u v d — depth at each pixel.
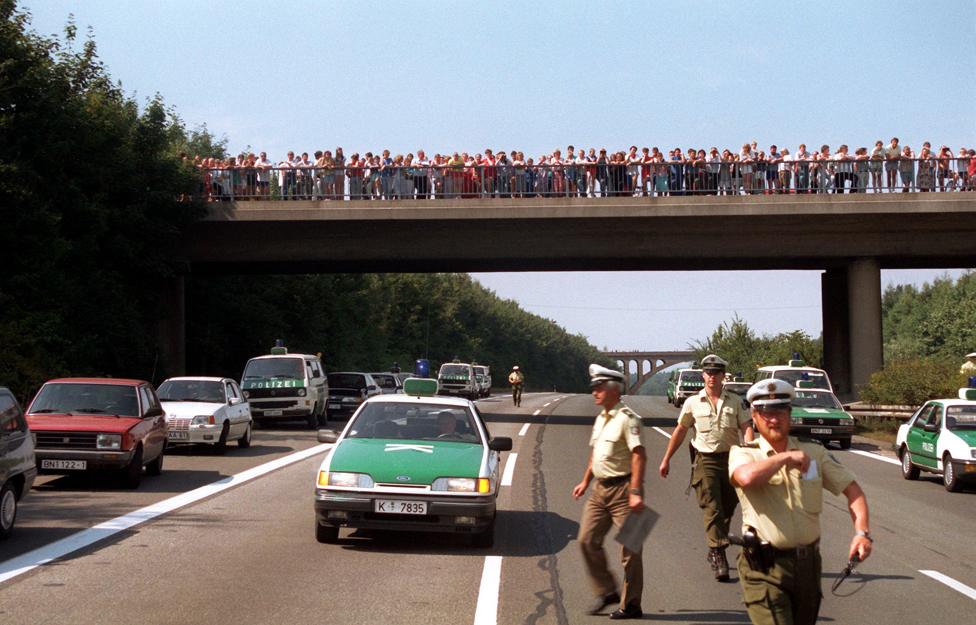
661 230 32.38
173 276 34.66
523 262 34.12
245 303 47.75
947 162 30.61
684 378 47.59
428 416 11.34
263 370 28.75
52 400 15.36
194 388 21.36
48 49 31.75
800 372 28.41
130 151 33.19
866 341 32.25
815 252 32.41
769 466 4.88
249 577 8.42
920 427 17.83
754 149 31.98
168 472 16.94
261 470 17.33
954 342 67.06
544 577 8.70
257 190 33.34
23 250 27.48
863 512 4.97
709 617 7.33
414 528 9.77
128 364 32.84
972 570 9.49
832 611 7.69
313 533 10.81
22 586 7.95
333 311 61.22
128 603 7.39
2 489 9.95
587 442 24.67
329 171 32.41
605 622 7.15
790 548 4.95
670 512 13.09
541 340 156.75
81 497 13.55
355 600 7.62
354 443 10.62
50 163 29.66
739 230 32.22
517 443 24.19
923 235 32.19
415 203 31.86
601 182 31.64
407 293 88.00
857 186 30.86
